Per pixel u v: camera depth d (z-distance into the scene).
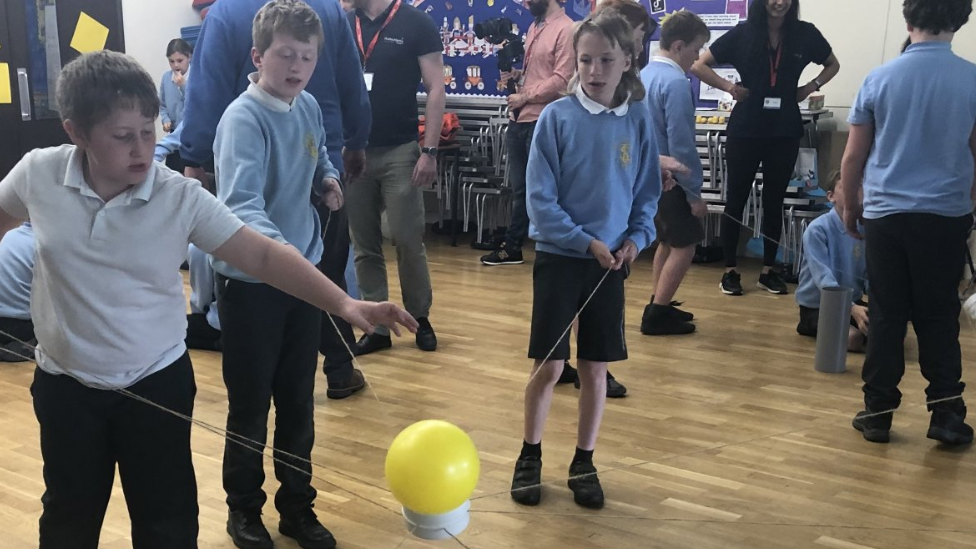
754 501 2.35
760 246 5.42
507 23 5.98
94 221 1.42
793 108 4.71
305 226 2.09
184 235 1.49
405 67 3.59
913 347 3.84
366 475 2.48
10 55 5.08
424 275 3.69
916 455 2.66
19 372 3.36
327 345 3.08
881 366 2.76
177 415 1.54
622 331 2.33
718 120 5.36
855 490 2.42
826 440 2.78
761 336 3.96
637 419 2.94
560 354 2.30
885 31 5.27
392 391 3.20
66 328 1.45
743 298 4.66
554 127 2.28
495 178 6.04
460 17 6.38
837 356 3.43
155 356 1.51
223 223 1.50
